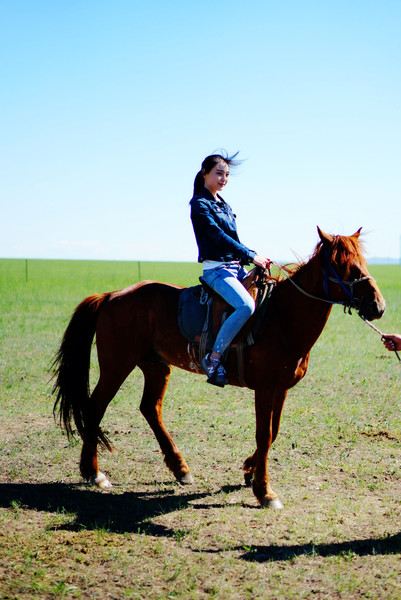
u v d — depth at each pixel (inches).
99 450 266.1
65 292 1249.4
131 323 231.8
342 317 826.2
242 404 348.8
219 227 211.5
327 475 234.5
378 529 186.4
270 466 243.9
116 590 150.9
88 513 200.5
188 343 222.1
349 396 366.3
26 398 355.9
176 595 148.4
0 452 261.7
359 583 153.6
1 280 1578.5
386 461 250.4
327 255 199.3
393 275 2201.0
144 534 183.5
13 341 562.3
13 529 186.7
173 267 2893.7
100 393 234.2
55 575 157.9
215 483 229.6
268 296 210.4
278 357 205.9
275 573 159.0
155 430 237.8
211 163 213.3
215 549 173.8
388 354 520.1
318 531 185.0
